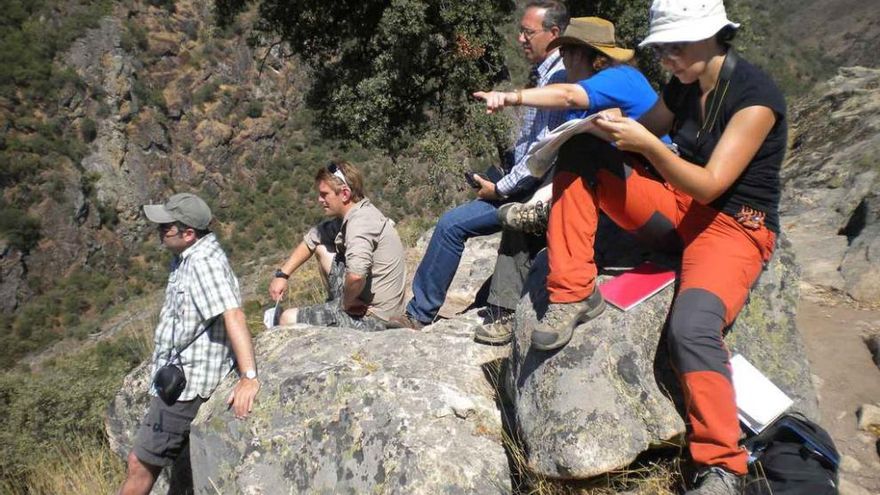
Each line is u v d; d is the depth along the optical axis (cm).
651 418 269
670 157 248
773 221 276
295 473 315
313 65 1722
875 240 506
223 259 371
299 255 494
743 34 1572
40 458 634
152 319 826
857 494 277
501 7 1431
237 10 1769
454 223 401
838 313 445
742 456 248
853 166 726
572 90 299
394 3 1336
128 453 434
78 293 7975
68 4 9294
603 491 277
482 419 307
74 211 8331
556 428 275
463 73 1411
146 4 9781
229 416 341
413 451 292
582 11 1455
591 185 280
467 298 484
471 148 1408
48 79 8725
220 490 330
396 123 1517
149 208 365
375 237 432
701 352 250
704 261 267
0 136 8156
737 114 256
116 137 9000
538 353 292
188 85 9731
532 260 370
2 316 7450
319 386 330
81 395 673
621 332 281
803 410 295
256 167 9825
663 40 258
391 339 365
